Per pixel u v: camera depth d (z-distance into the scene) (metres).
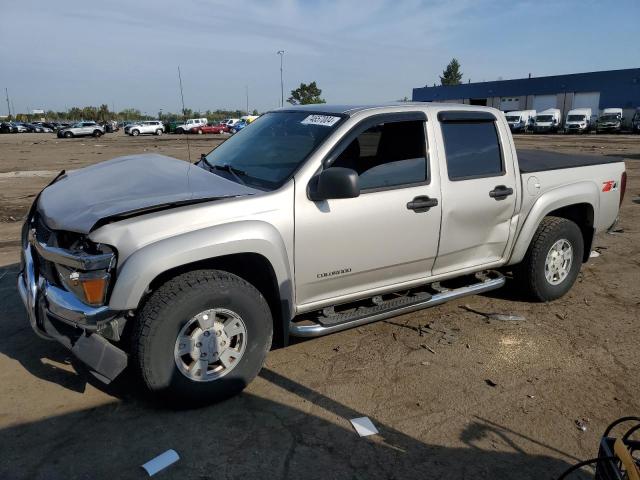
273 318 3.82
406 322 4.73
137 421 3.24
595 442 3.16
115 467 2.85
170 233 3.12
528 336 4.49
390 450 3.04
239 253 3.32
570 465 2.97
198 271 3.29
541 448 3.10
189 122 53.16
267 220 3.39
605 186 5.37
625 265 6.47
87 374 3.74
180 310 3.13
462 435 3.19
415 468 2.91
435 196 4.09
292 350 4.18
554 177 4.93
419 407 3.46
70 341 3.15
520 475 2.88
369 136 3.84
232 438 3.11
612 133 43.38
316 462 2.93
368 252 3.86
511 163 4.60
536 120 46.22
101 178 3.86
